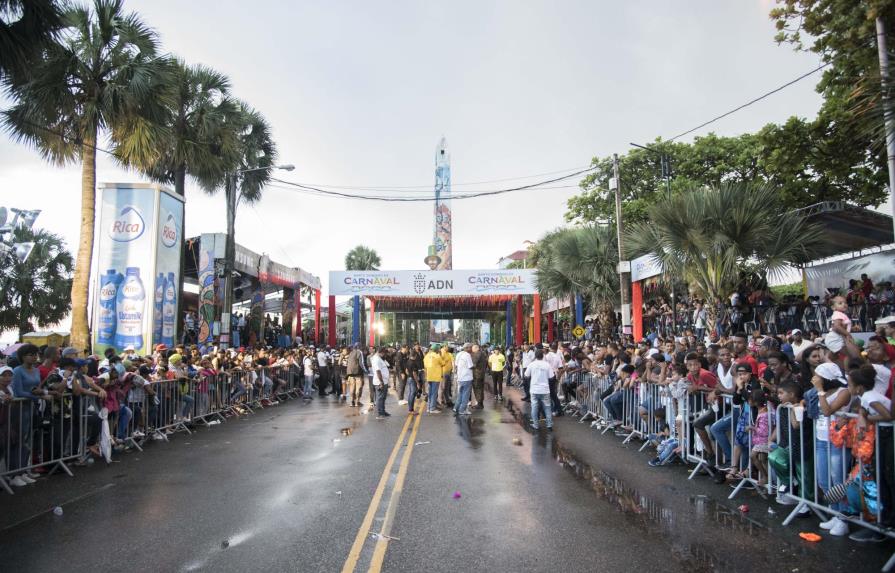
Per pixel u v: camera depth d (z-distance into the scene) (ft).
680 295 72.23
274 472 27.20
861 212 46.32
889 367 21.12
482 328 299.58
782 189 56.75
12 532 18.70
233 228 74.54
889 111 23.93
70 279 100.89
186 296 101.24
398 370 60.85
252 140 82.89
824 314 47.03
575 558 16.10
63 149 52.21
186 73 68.80
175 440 37.19
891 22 31.78
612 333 81.56
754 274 51.29
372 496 22.63
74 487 24.68
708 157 91.76
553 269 91.40
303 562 15.89
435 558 16.12
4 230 51.11
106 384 30.83
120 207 53.93
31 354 26.37
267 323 110.83
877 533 17.67
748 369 23.95
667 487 24.06
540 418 47.19
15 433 25.12
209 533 18.38
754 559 15.96
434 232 253.24
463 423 44.47
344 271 111.75
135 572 15.31
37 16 29.60
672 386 29.07
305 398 65.72
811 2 38.14
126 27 52.37
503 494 22.91
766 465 22.44
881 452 17.02
